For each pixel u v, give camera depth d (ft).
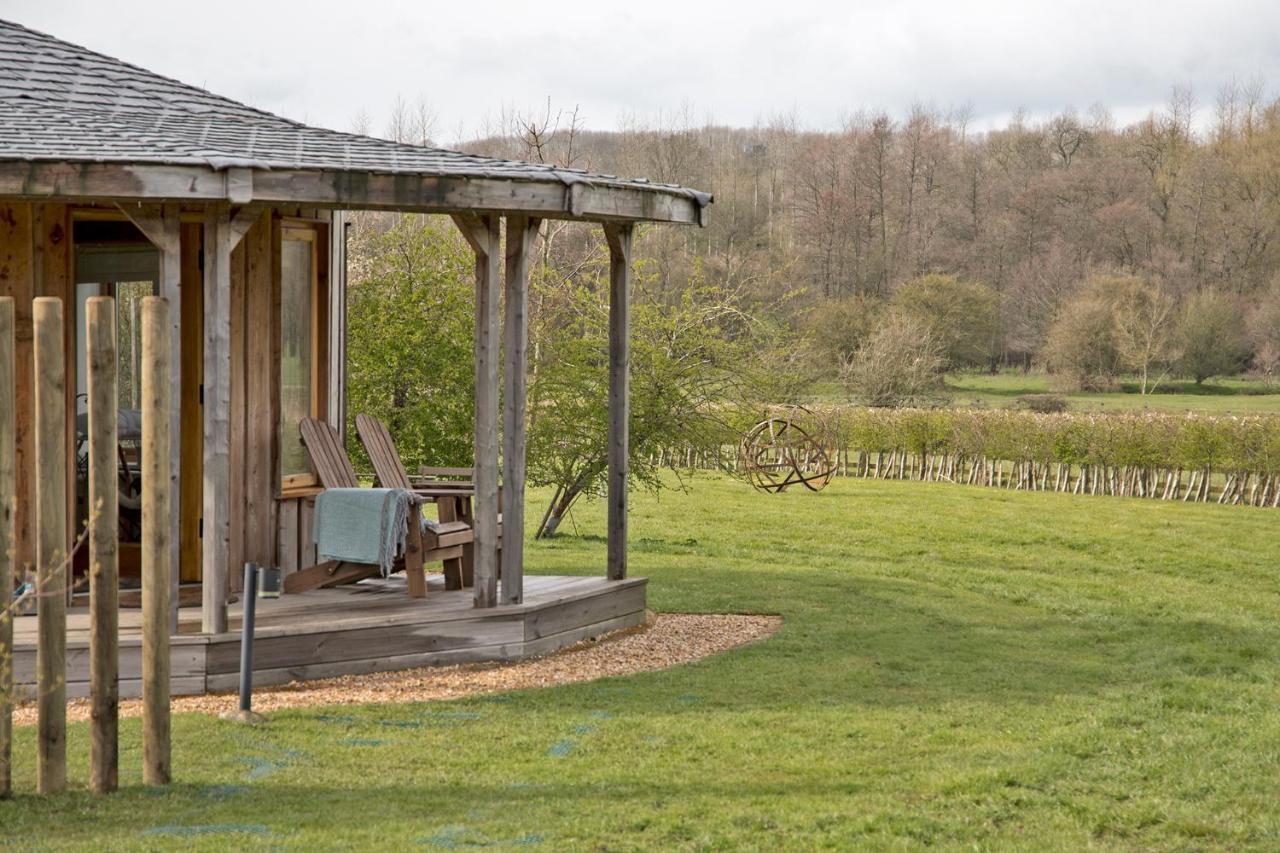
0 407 16.78
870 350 143.95
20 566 27.14
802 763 20.63
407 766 19.84
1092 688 28.02
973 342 170.60
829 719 23.94
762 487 85.10
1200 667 31.17
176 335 24.88
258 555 30.68
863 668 29.55
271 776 18.92
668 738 22.13
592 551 55.88
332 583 29.68
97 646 17.47
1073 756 21.33
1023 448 96.43
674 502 81.66
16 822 16.11
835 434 108.78
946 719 24.21
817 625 35.83
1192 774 20.30
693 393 61.00
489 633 28.55
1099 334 174.19
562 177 26.94
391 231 64.23
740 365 62.13
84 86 31.60
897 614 38.45
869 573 50.16
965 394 172.14
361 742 21.16
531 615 29.35
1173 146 202.80
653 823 16.89
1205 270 188.14
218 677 24.89
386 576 29.68
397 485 31.89
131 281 31.63
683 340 60.80
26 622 26.32
